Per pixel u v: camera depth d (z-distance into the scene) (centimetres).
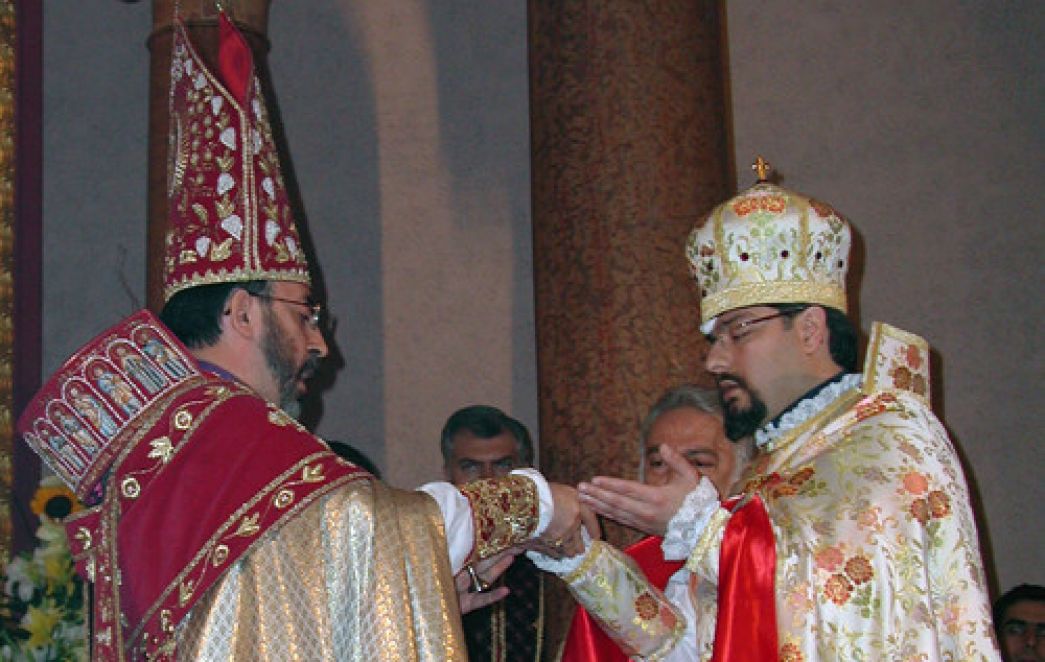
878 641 315
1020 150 768
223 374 305
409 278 769
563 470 538
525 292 770
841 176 771
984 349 751
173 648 268
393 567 279
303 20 793
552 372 547
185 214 319
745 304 361
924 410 349
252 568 272
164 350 296
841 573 319
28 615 379
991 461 741
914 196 766
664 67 553
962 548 326
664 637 373
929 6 783
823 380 358
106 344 295
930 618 317
